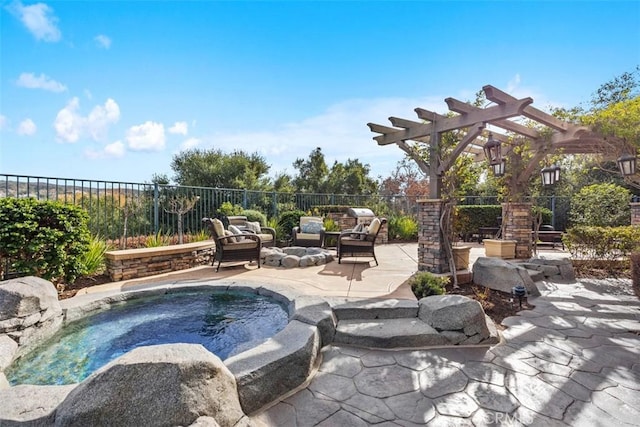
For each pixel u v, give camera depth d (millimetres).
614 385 2578
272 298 4535
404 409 2299
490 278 5383
